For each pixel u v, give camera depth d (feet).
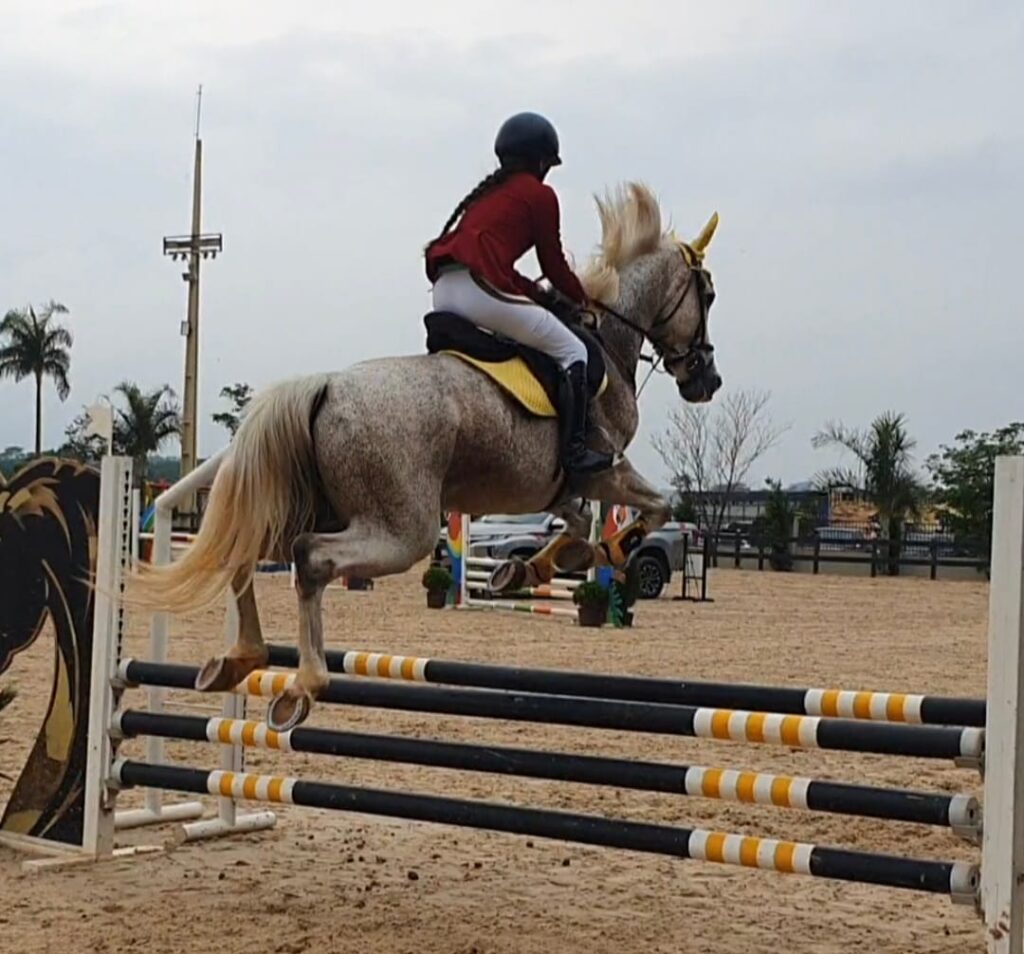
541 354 20.06
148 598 18.38
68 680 23.53
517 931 19.34
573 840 18.86
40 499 23.97
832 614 76.38
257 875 22.29
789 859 17.11
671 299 23.22
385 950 18.28
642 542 22.58
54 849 23.35
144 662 23.12
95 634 23.17
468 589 75.25
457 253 19.75
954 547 127.75
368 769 31.04
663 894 21.62
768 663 49.96
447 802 19.94
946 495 140.87
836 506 157.58
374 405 18.35
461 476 19.49
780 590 98.84
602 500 21.63
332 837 25.13
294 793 21.17
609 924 19.81
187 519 88.28
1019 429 141.79
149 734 22.95
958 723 16.75
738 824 26.27
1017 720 15.37
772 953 18.54
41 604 23.97
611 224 23.08
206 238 154.61
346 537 18.24
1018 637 15.39
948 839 25.38
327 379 18.58
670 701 19.11
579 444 20.20
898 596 94.58
